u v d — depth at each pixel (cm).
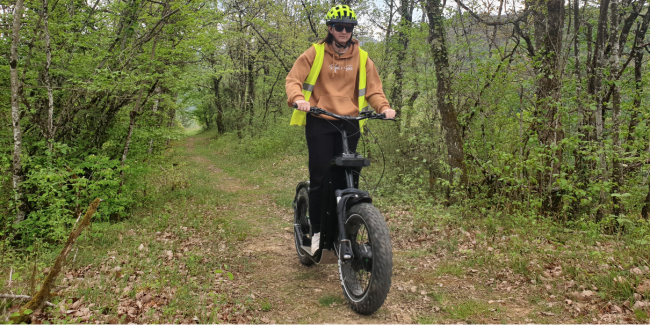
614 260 356
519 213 516
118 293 319
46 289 280
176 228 590
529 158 539
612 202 488
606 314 268
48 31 593
